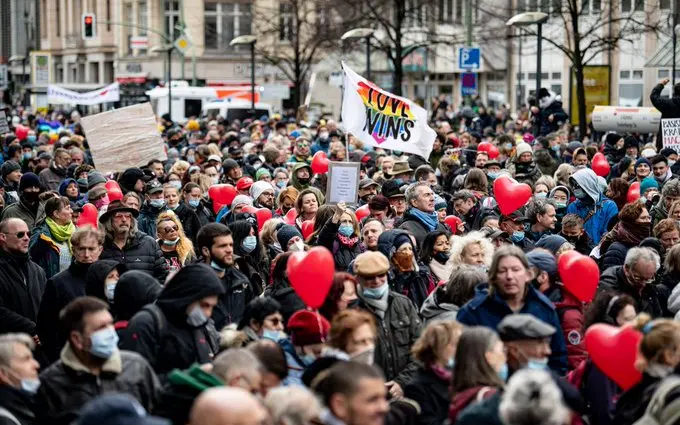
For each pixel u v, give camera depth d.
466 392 16.78
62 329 17.95
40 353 24.50
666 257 25.23
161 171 46.69
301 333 19.69
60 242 30.00
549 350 18.70
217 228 24.19
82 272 24.45
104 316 17.84
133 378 18.19
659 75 102.00
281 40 142.75
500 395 15.61
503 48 115.12
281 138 60.16
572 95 74.75
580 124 70.31
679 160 44.66
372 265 21.30
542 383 13.94
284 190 36.78
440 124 61.62
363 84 38.19
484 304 20.42
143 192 39.28
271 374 17.66
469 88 87.56
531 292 20.48
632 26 84.88
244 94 118.50
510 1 109.94
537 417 13.80
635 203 28.94
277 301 21.42
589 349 18.45
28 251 28.09
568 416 14.76
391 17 117.75
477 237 25.05
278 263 24.38
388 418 17.97
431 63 132.88
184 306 19.45
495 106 130.25
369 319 18.17
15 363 17.81
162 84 131.62
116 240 27.86
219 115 104.19
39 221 30.62
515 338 17.92
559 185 37.25
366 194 37.28
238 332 20.05
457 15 125.19
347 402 15.01
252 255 28.88
